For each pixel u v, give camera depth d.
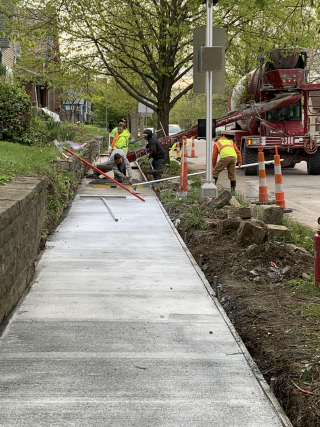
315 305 4.92
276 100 17.70
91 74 18.58
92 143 20.67
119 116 67.56
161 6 17.09
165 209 11.31
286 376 3.71
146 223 9.31
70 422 3.09
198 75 11.33
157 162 15.46
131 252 7.31
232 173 13.23
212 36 11.37
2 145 11.54
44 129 15.98
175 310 5.04
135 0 16.67
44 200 7.02
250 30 17.25
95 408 3.24
